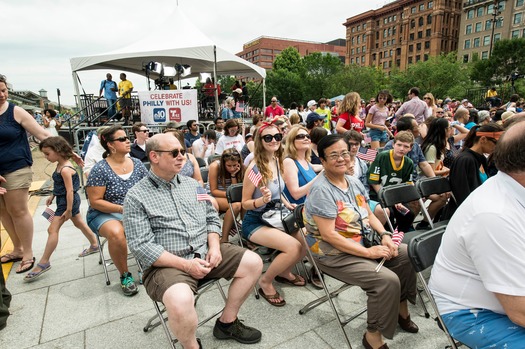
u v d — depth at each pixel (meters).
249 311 2.54
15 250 3.43
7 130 2.93
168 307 1.77
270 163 2.93
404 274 2.19
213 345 2.17
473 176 2.75
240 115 12.94
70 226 4.58
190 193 2.28
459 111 6.39
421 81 41.03
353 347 2.11
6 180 2.99
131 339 2.24
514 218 1.19
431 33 65.81
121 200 2.97
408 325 2.24
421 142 4.55
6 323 2.41
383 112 6.38
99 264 3.37
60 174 3.15
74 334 2.30
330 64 54.34
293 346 2.14
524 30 54.28
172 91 7.89
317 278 2.96
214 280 2.13
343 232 2.21
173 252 2.09
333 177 2.27
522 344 1.24
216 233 2.28
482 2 58.84
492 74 39.75
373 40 79.69
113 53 8.73
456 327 1.44
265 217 2.77
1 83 2.86
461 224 1.34
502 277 1.20
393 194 2.86
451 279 1.45
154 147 2.04
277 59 63.06
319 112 12.19
